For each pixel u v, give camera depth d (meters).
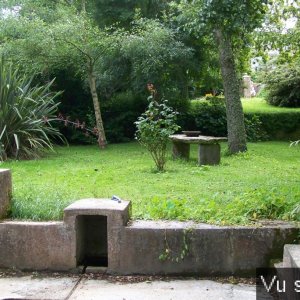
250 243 2.97
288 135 14.17
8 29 10.40
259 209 3.29
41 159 8.79
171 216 3.32
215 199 4.33
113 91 13.00
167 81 11.81
